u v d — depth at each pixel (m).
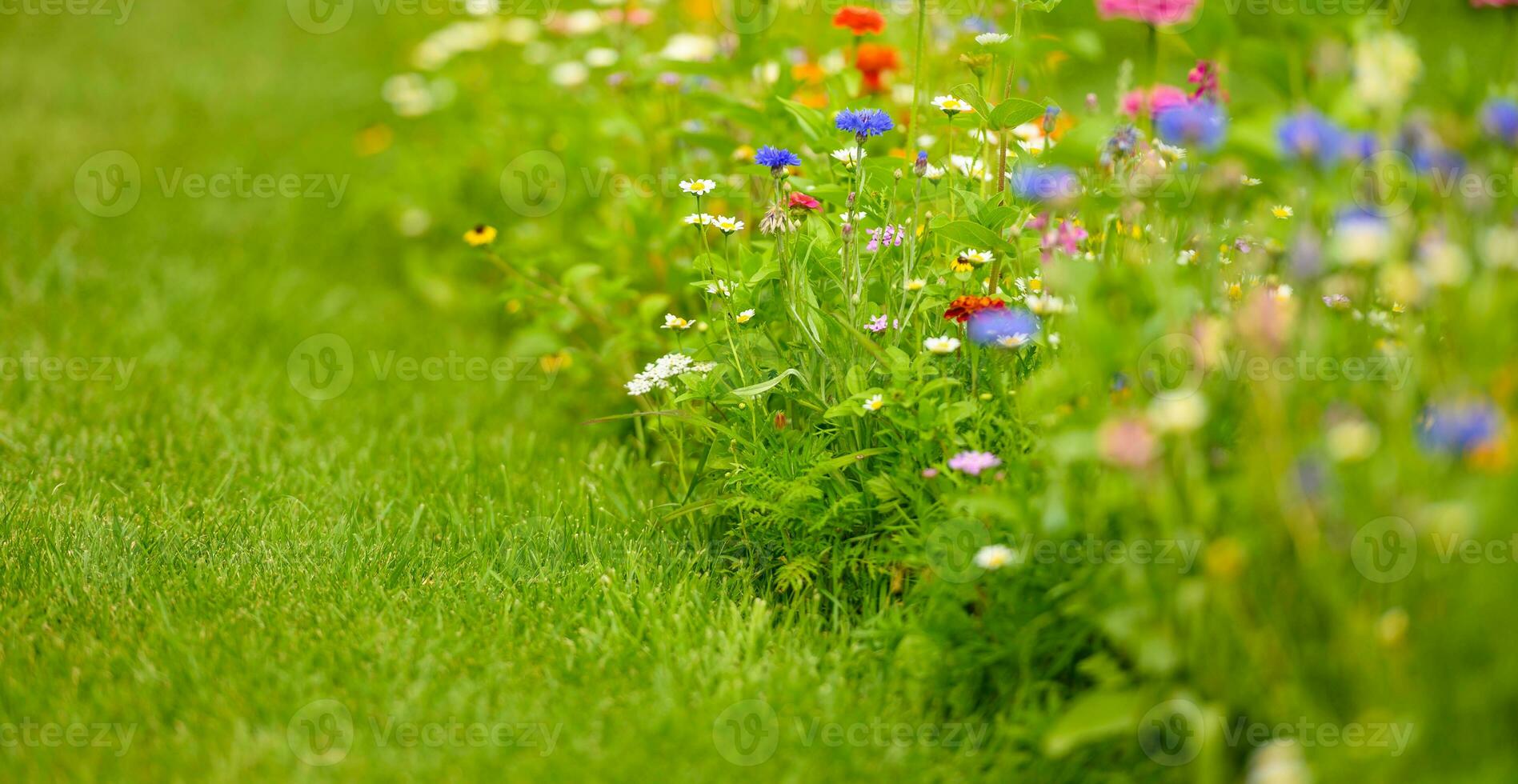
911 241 2.28
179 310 3.94
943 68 3.37
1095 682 1.85
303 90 6.52
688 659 2.05
